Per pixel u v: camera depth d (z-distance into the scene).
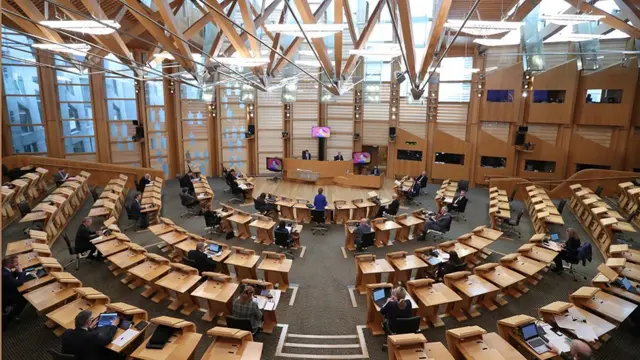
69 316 7.18
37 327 8.13
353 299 9.80
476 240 11.42
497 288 8.62
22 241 10.27
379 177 21.47
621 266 9.09
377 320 8.51
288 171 23.20
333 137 24.30
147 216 14.39
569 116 20.34
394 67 23.06
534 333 6.86
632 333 8.15
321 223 15.58
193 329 6.66
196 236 11.22
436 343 6.63
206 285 8.38
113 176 20.11
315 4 21.67
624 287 8.48
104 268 11.02
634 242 13.30
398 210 16.98
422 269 10.59
